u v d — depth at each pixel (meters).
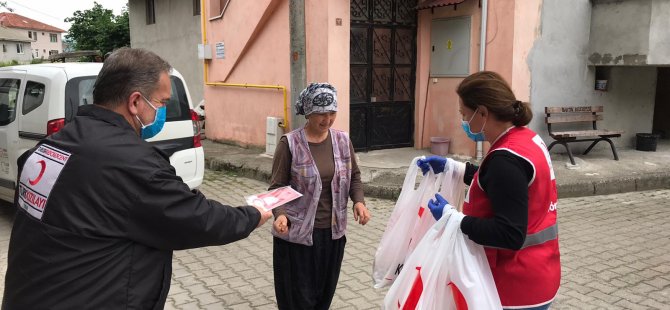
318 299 3.02
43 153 1.73
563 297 3.92
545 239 2.02
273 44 8.58
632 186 7.22
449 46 8.20
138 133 1.87
